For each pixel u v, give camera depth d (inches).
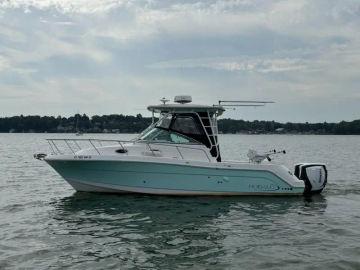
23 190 633.6
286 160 1430.9
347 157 1619.1
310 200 557.3
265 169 545.6
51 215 454.3
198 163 522.9
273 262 316.8
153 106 550.6
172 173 521.7
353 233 399.2
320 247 354.0
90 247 346.0
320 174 583.8
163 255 329.4
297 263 315.0
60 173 537.6
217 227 412.8
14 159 1302.9
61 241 361.4
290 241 370.9
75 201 516.7
